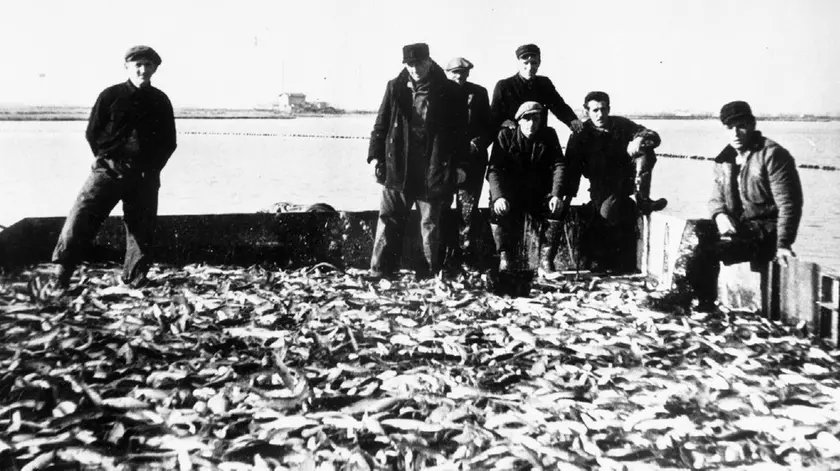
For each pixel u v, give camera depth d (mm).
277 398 3682
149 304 5188
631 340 4543
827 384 4027
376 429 3326
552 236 6398
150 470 3055
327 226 6762
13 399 3646
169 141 5738
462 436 3305
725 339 4684
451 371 4094
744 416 3625
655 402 3715
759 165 5227
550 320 5043
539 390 3832
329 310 5141
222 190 15922
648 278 6328
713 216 5461
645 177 6551
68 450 3148
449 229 6395
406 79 5961
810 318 4773
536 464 3107
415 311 5246
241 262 6680
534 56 6551
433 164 5988
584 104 6633
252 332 4605
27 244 6285
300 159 22125
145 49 5566
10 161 17938
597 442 3367
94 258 6508
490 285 5871
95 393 3635
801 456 3273
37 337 4402
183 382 3854
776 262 5016
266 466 3051
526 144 6262
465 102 6082
